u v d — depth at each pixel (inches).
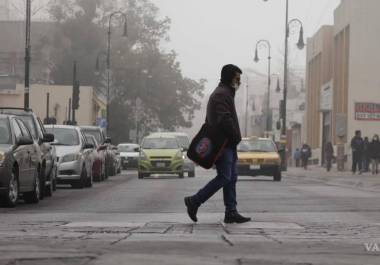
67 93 2901.1
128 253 344.5
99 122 2450.8
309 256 345.4
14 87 3112.7
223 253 352.2
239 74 513.7
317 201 781.3
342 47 2395.4
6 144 689.6
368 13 2204.7
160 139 1508.4
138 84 3604.8
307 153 2357.3
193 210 510.9
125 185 1155.3
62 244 379.2
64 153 1043.3
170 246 375.2
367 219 572.1
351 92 2204.7
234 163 514.3
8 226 492.1
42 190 804.0
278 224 516.4
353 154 1732.3
